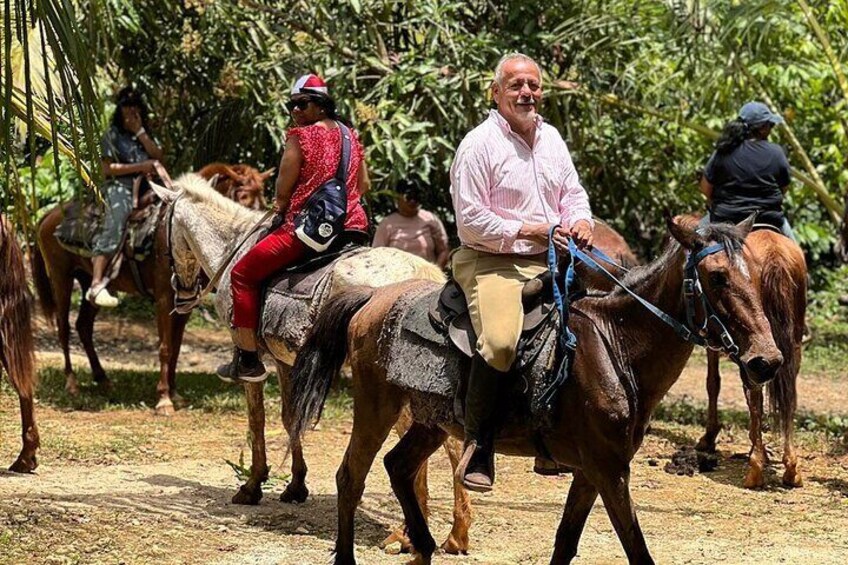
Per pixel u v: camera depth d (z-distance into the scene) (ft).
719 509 26.89
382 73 39.65
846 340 53.72
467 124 38.83
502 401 18.35
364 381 20.07
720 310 17.16
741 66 38.65
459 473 18.16
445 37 38.88
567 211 18.88
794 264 28.53
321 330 20.57
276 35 39.45
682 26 37.45
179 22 41.09
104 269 37.60
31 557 20.86
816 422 36.83
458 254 19.03
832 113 45.06
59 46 18.03
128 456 30.30
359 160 24.02
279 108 39.09
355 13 39.11
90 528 22.93
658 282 17.84
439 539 23.62
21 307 27.35
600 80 40.11
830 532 24.86
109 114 45.65
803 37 41.45
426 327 19.13
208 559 21.44
